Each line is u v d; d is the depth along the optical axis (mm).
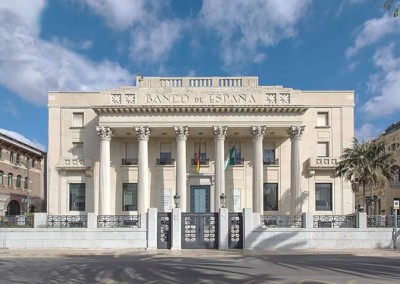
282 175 42812
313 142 42938
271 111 40406
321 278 14445
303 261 20828
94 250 27188
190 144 43594
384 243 28000
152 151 43531
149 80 42125
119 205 42406
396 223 28078
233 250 27031
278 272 16219
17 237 28281
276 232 27781
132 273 16094
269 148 43625
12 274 16031
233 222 28109
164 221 28328
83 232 28219
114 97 41062
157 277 14961
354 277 14711
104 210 39844
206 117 40562
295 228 27891
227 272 16297
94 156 42875
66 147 43219
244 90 41156
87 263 20156
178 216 28062
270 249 27422
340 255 24375
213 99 41031
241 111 40438
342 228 28031
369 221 28875
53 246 28125
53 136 43344
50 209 42406
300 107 39938
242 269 17297
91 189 42594
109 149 40938
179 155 40344
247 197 42656
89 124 43344
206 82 41812
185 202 40125
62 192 42625
